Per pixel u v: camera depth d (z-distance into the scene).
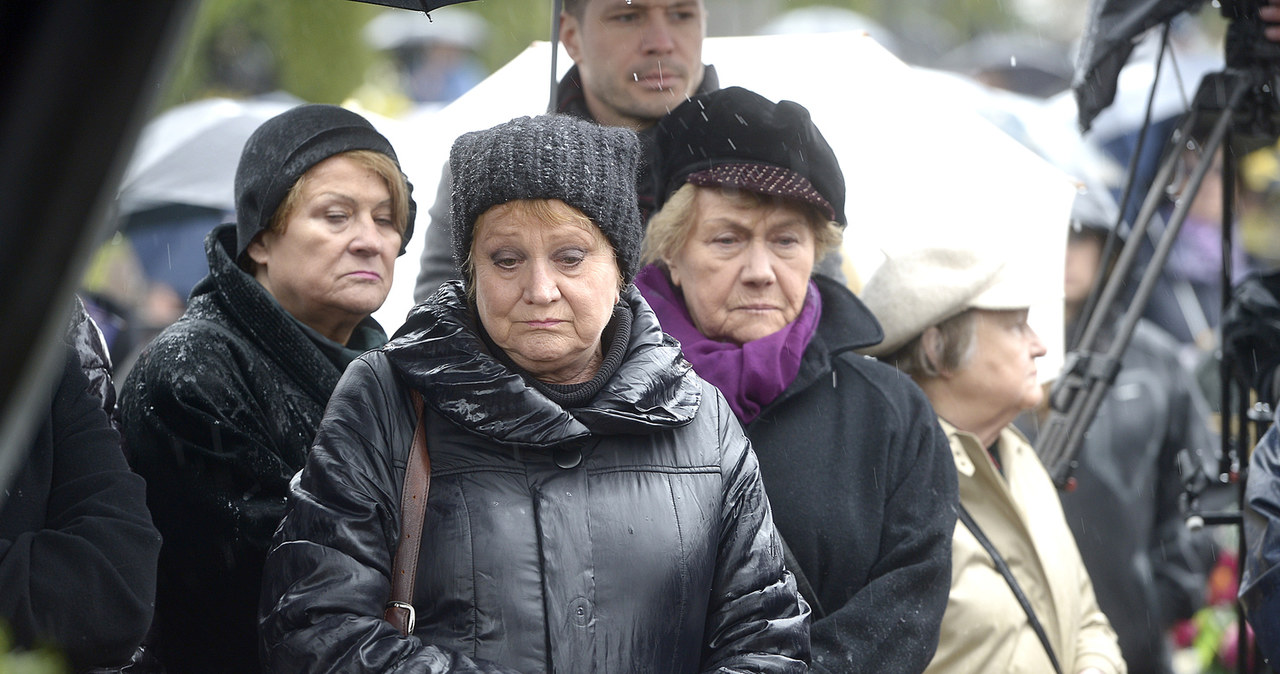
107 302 18.19
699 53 12.09
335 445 6.82
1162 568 17.06
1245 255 22.33
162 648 8.68
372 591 6.56
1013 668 9.84
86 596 7.14
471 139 7.22
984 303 10.88
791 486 9.03
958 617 9.80
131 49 2.95
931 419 9.59
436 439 6.91
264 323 8.85
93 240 2.99
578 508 6.80
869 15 43.88
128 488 7.68
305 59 30.31
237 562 8.21
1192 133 13.85
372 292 9.30
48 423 7.62
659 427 7.05
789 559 8.78
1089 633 11.17
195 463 8.29
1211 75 13.08
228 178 19.08
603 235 7.17
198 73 28.86
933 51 43.19
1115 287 13.62
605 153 7.23
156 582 7.96
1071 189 13.67
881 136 13.46
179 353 8.60
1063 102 25.52
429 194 13.16
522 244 7.01
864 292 11.35
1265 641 9.70
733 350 9.27
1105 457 16.52
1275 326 12.02
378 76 34.22
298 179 9.08
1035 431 16.91
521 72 14.09
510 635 6.58
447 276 11.84
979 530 10.29
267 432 8.53
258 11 29.86
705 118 9.46
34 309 2.96
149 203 18.75
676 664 6.88
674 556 6.89
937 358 11.09
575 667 6.60
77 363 7.99
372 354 7.20
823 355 9.43
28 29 2.92
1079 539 15.34
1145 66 25.73
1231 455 12.47
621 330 7.40
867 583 8.96
